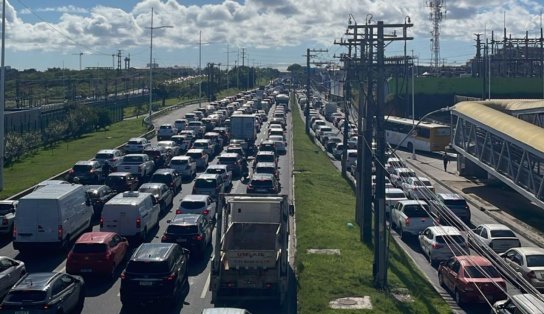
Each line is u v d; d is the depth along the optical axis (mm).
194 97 158625
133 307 21391
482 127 43562
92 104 102938
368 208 30109
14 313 18578
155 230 32781
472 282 21781
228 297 21359
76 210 29969
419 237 30297
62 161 55219
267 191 40344
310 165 56906
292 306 21547
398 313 20125
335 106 111062
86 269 24078
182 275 22875
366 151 29797
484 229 29688
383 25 25750
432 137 72375
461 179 54156
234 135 66812
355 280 23438
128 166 46656
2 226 31188
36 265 26797
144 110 114812
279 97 137250
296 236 30750
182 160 49344
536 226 36562
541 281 23484
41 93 151375
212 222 32000
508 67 118000
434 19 137250
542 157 34844
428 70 157000
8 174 49031
